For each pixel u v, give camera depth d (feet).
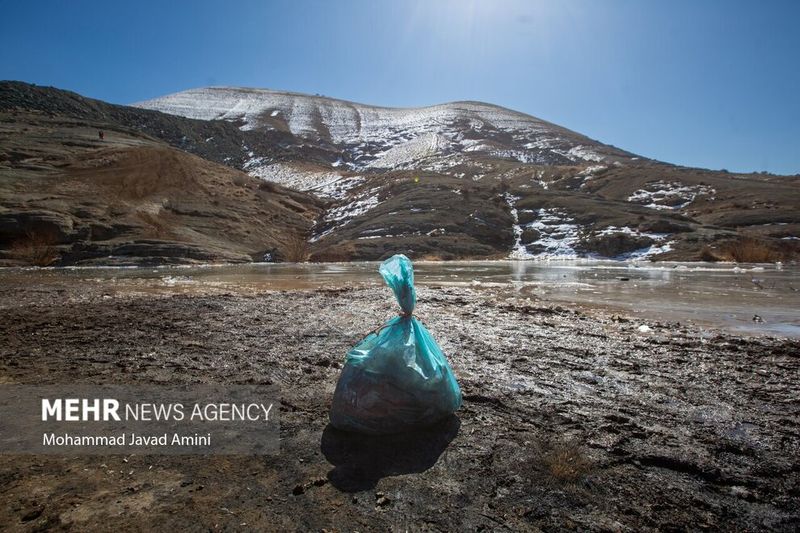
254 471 10.98
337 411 13.14
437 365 13.64
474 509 9.46
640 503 9.68
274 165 268.82
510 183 196.54
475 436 12.68
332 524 8.96
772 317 31.07
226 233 118.42
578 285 51.67
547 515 9.27
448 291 44.45
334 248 114.21
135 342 23.26
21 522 8.98
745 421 13.66
